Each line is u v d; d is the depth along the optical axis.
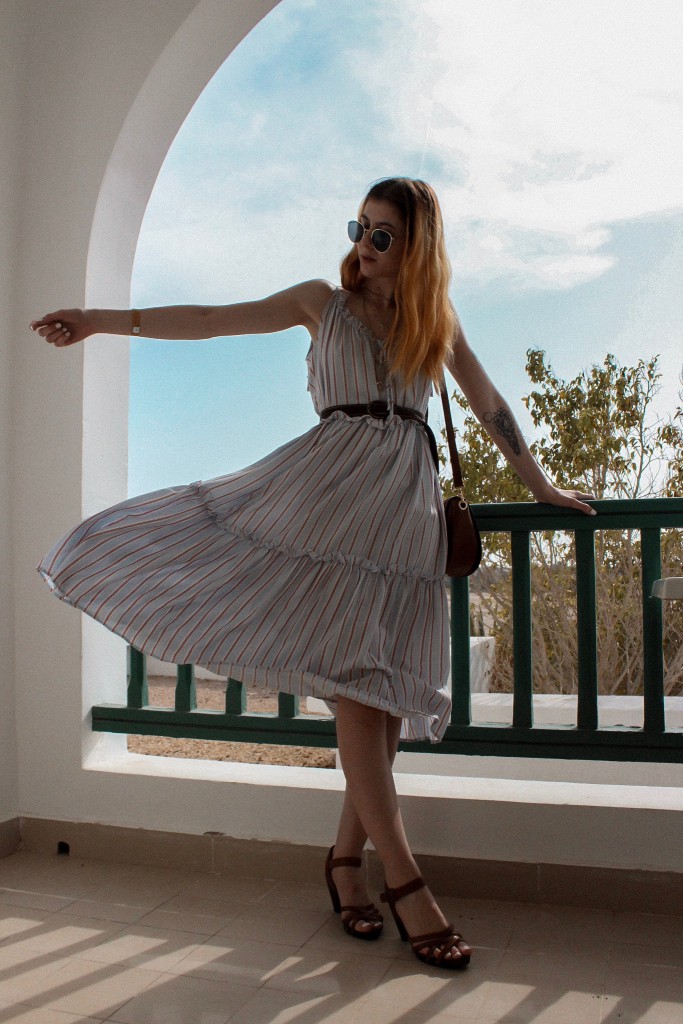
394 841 1.89
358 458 1.93
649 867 2.16
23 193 2.89
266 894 2.32
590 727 2.26
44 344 2.82
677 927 2.06
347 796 2.13
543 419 5.72
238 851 2.48
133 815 2.63
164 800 2.60
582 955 1.91
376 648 1.88
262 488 2.00
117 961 1.91
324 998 1.72
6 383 2.82
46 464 2.80
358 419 1.95
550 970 1.83
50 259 2.84
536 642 4.95
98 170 2.80
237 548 1.99
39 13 2.91
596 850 2.21
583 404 5.64
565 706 3.62
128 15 2.80
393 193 1.95
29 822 2.73
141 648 1.95
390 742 2.07
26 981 1.81
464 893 2.28
